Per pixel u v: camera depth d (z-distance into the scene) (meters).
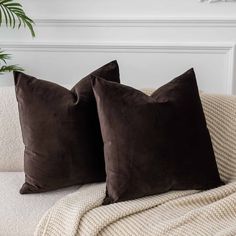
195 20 2.42
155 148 1.45
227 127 1.65
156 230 1.25
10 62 2.58
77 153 1.56
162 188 1.47
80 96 1.59
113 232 1.28
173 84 1.57
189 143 1.49
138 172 1.44
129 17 2.44
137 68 2.54
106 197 1.45
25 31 2.51
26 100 1.59
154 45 2.47
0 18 2.20
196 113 1.54
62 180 1.58
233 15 2.40
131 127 1.45
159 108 1.48
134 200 1.44
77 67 2.57
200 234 1.21
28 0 2.45
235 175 1.59
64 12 2.47
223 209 1.33
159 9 2.43
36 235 1.33
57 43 2.51
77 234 1.28
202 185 1.50
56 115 1.56
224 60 2.49
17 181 1.69
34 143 1.58
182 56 2.50
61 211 1.37
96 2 2.44
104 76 1.65
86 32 2.50
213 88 2.54
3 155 1.82
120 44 2.48
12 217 1.39
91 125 1.59
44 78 2.60
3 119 1.82
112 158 1.47
